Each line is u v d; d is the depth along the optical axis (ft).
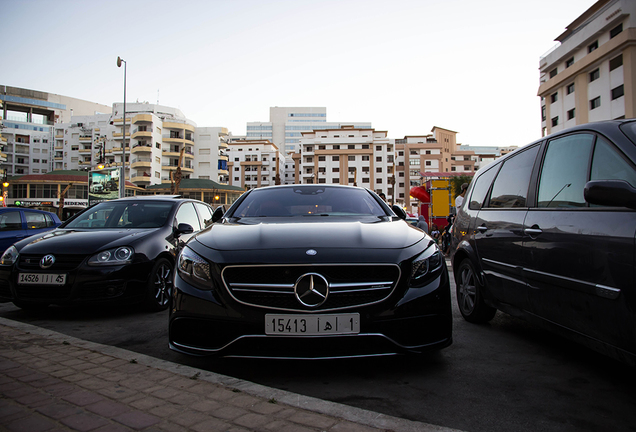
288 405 6.79
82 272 13.15
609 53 96.43
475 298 12.75
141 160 211.61
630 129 7.70
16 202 169.58
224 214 12.44
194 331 8.19
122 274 13.62
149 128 212.64
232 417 6.39
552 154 9.68
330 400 7.32
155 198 18.81
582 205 8.03
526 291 9.61
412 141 307.99
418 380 8.24
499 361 9.39
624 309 6.58
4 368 8.69
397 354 7.85
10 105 321.11
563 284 8.13
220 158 239.91
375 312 7.73
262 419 6.31
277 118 503.20
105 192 115.24
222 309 7.88
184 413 6.54
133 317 14.20
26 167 311.27
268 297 7.83
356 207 12.23
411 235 9.29
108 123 246.68
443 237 40.93
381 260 7.97
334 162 276.82
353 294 7.81
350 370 8.80
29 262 13.47
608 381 8.19
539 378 8.36
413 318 7.92
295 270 7.84
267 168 323.98
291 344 7.66
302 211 11.93
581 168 8.43
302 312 7.64
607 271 6.97
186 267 8.65
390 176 279.69
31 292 13.32
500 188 11.94
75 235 14.69
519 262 9.89
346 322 7.64
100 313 14.85
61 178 175.94
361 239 8.67
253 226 10.02
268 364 9.20
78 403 6.94
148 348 10.68
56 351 9.89
